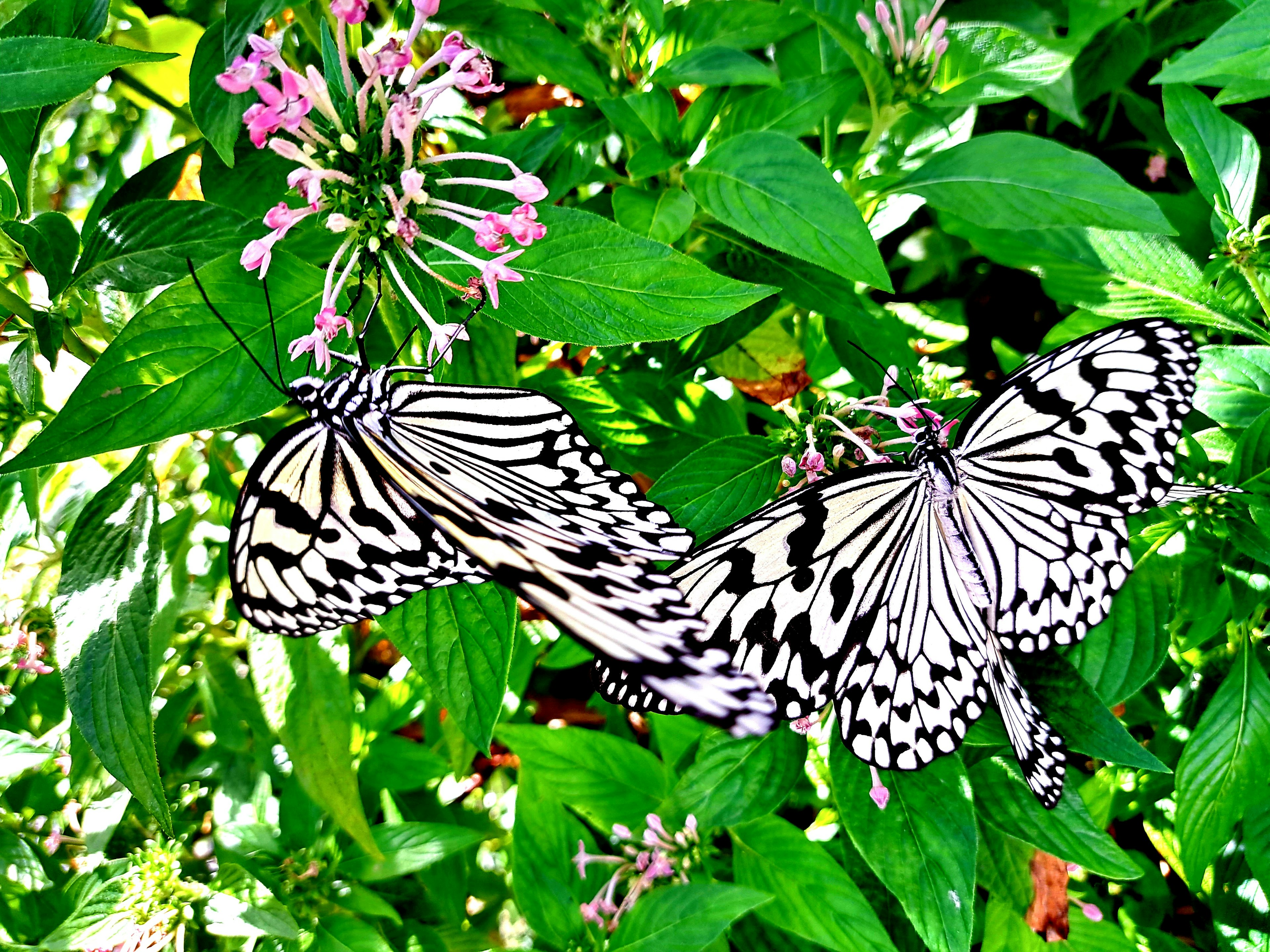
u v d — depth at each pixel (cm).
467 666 25
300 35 32
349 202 23
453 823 39
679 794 28
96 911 32
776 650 25
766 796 28
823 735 30
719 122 31
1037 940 31
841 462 29
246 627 38
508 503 23
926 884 26
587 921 33
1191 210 36
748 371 39
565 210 25
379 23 38
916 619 25
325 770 28
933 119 30
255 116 21
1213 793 31
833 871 30
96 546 27
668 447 34
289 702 28
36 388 31
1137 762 26
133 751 25
